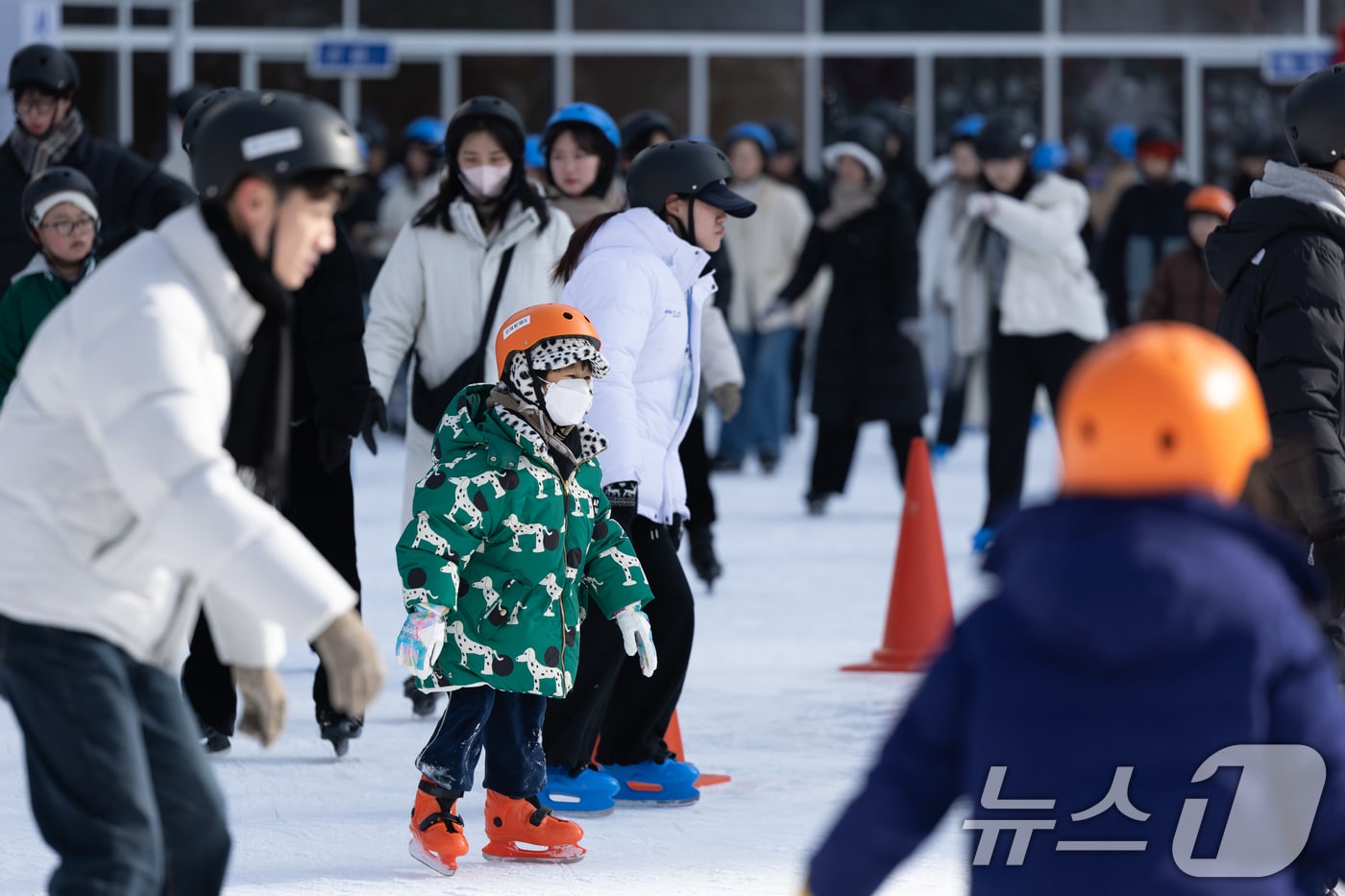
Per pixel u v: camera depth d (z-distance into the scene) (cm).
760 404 2945
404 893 945
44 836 645
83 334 629
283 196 646
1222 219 1988
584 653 1093
